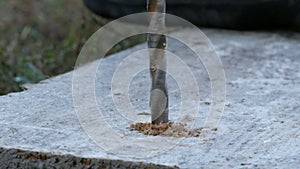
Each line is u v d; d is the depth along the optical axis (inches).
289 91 37.6
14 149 29.4
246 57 44.5
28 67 50.4
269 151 29.5
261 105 35.2
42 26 66.8
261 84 38.8
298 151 29.5
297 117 33.5
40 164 29.2
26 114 33.3
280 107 34.9
